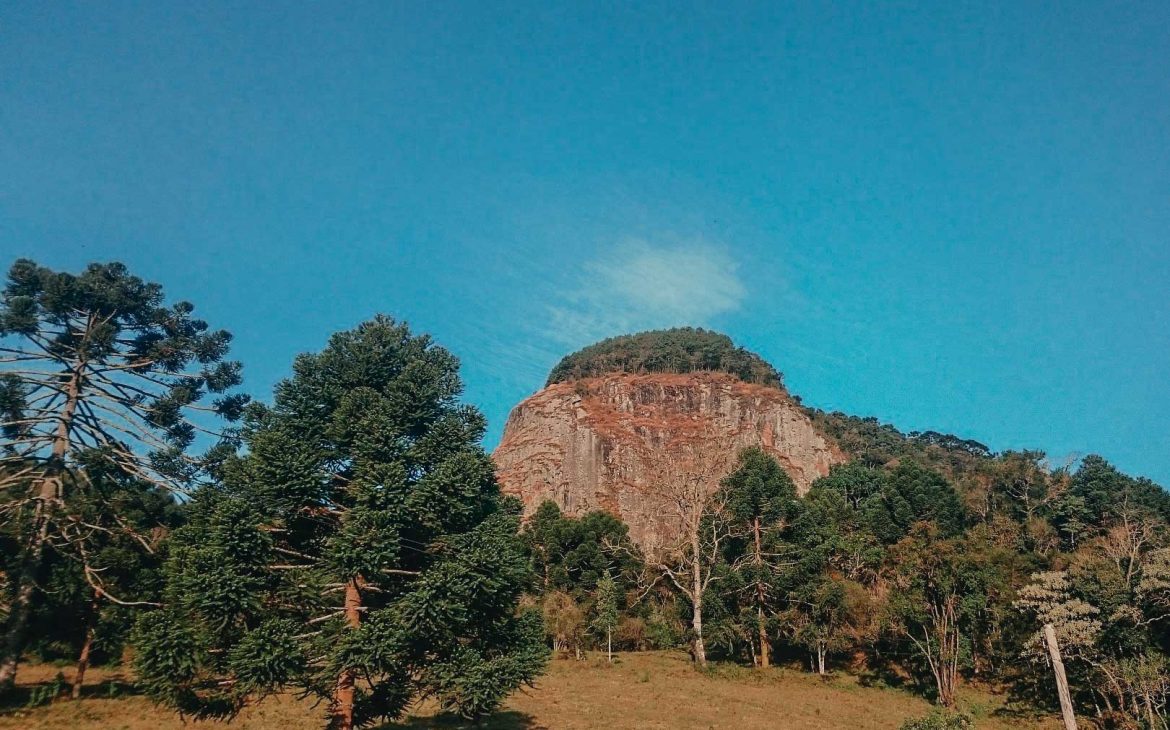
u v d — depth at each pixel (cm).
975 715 3139
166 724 2334
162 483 2909
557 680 3606
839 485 7056
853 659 4422
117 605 2828
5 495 2948
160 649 1451
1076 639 2958
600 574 5606
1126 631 2914
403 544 1725
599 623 4697
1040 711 3216
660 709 2850
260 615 1555
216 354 3222
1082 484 5841
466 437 1848
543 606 4944
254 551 1536
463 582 1548
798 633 4047
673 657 4697
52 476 2762
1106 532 5059
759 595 4306
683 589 4422
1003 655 3584
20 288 2912
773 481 4544
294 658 1470
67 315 3006
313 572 1628
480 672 1563
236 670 1440
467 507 1689
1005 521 5153
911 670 3903
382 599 1766
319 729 2272
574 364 15800
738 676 3888
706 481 5078
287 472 1614
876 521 5469
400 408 1820
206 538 1639
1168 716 2706
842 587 4009
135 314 3142
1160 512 5688
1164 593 2923
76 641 3161
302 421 1800
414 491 1642
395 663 1603
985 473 6756
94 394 2922
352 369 1930
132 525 3003
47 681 3012
